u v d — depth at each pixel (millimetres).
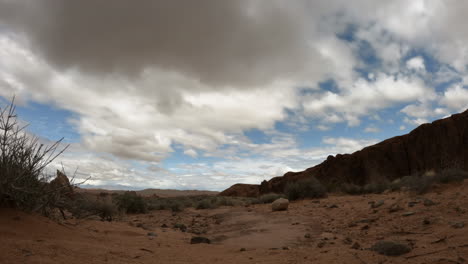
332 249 5496
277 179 69062
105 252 4426
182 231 10742
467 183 11273
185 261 4629
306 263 4426
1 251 3412
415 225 7441
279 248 6613
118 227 8102
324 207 15047
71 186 6199
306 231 9266
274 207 16109
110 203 11273
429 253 4516
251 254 5477
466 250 4410
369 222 9141
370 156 58656
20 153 5359
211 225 12828
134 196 19906
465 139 51688
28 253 3527
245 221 13086
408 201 10547
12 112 5176
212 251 5863
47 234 4887
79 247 4391
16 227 4648
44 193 5598
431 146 54531
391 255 4688
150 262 4289
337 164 60406
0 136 5062
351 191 24922
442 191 11305
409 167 55250
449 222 6867
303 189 22969
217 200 30000
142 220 14758
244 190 74750
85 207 9375
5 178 4891
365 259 4457
